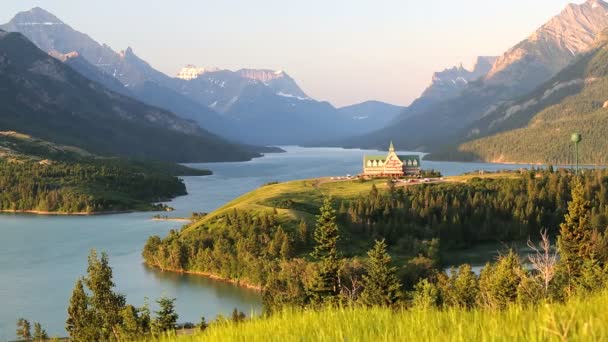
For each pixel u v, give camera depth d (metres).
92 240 196.75
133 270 150.75
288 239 138.12
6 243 191.38
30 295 123.88
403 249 146.25
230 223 162.38
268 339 13.52
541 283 61.69
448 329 12.06
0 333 99.00
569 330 10.27
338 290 83.69
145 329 62.22
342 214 167.62
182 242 156.00
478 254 155.62
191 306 114.88
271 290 96.06
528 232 171.75
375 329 12.83
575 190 87.62
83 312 67.00
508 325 11.36
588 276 64.69
